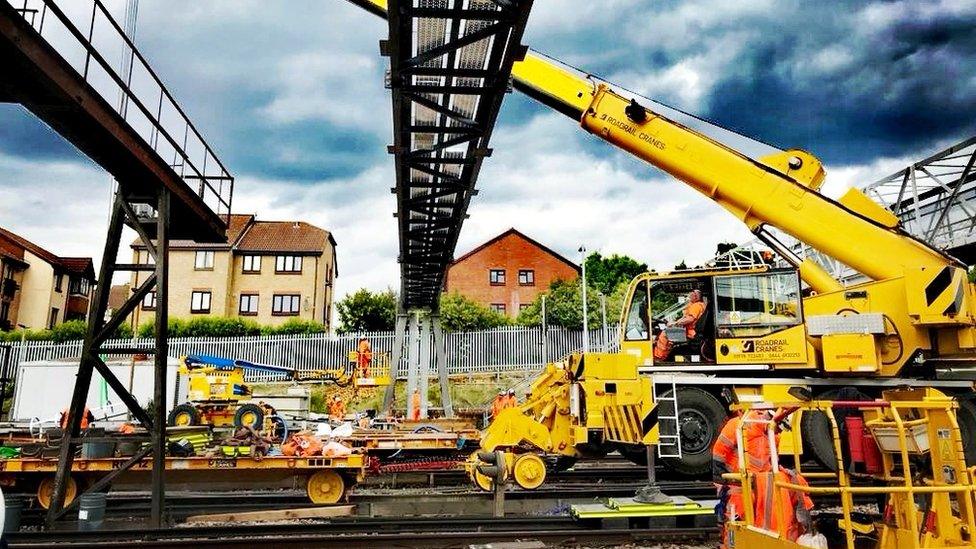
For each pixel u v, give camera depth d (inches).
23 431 592.7
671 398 430.0
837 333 410.6
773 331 445.7
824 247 399.2
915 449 187.3
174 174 358.0
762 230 422.6
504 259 1971.0
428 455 516.1
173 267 1660.9
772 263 476.7
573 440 448.8
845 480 172.2
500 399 701.3
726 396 447.2
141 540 304.3
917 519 185.0
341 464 399.2
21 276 1749.5
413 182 496.1
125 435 387.2
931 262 388.5
